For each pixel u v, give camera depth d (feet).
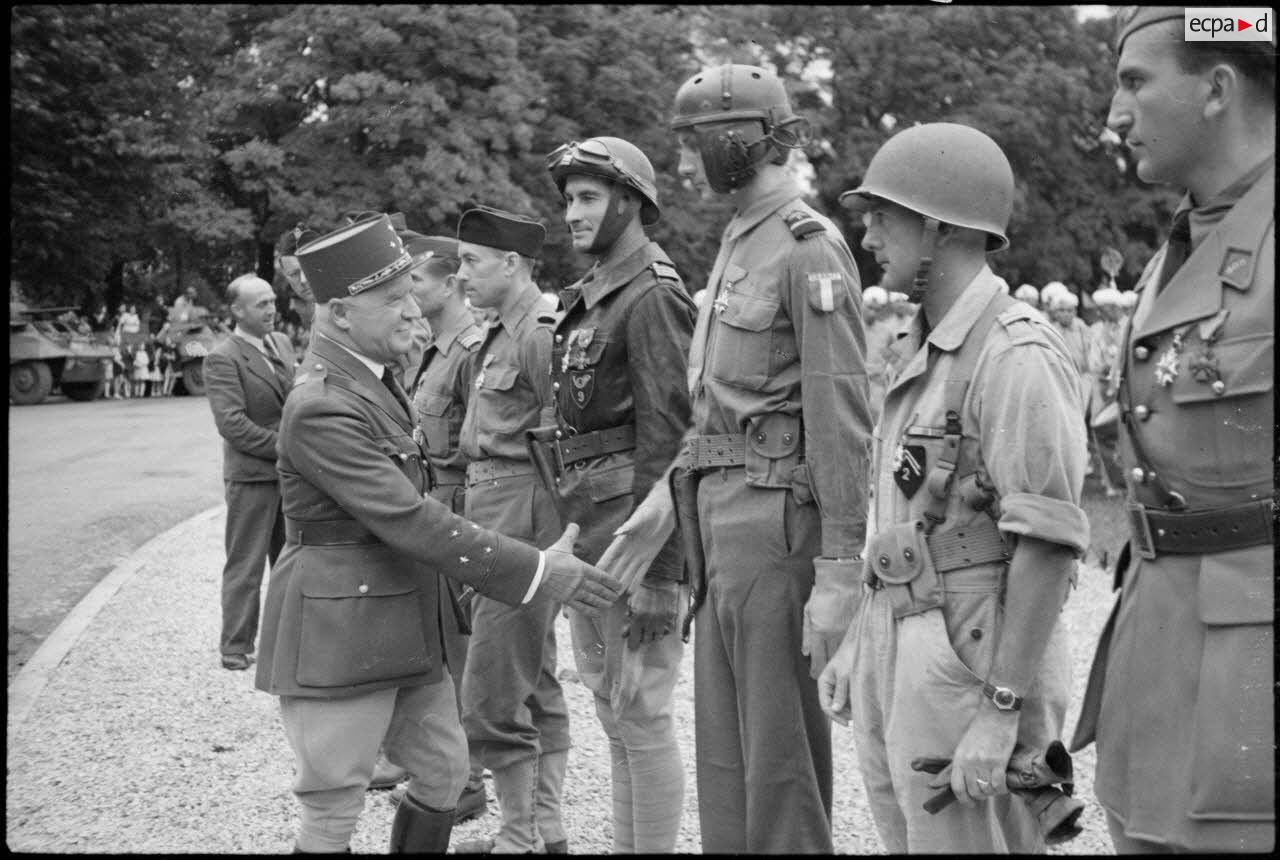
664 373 12.02
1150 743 7.70
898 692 8.82
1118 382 8.06
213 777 15.72
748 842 10.81
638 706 12.02
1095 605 24.98
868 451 10.36
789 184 11.07
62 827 13.92
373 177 94.58
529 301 14.01
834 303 10.30
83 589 27.86
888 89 103.71
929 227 8.78
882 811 9.39
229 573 21.01
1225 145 7.55
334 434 10.57
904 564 8.75
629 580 11.44
